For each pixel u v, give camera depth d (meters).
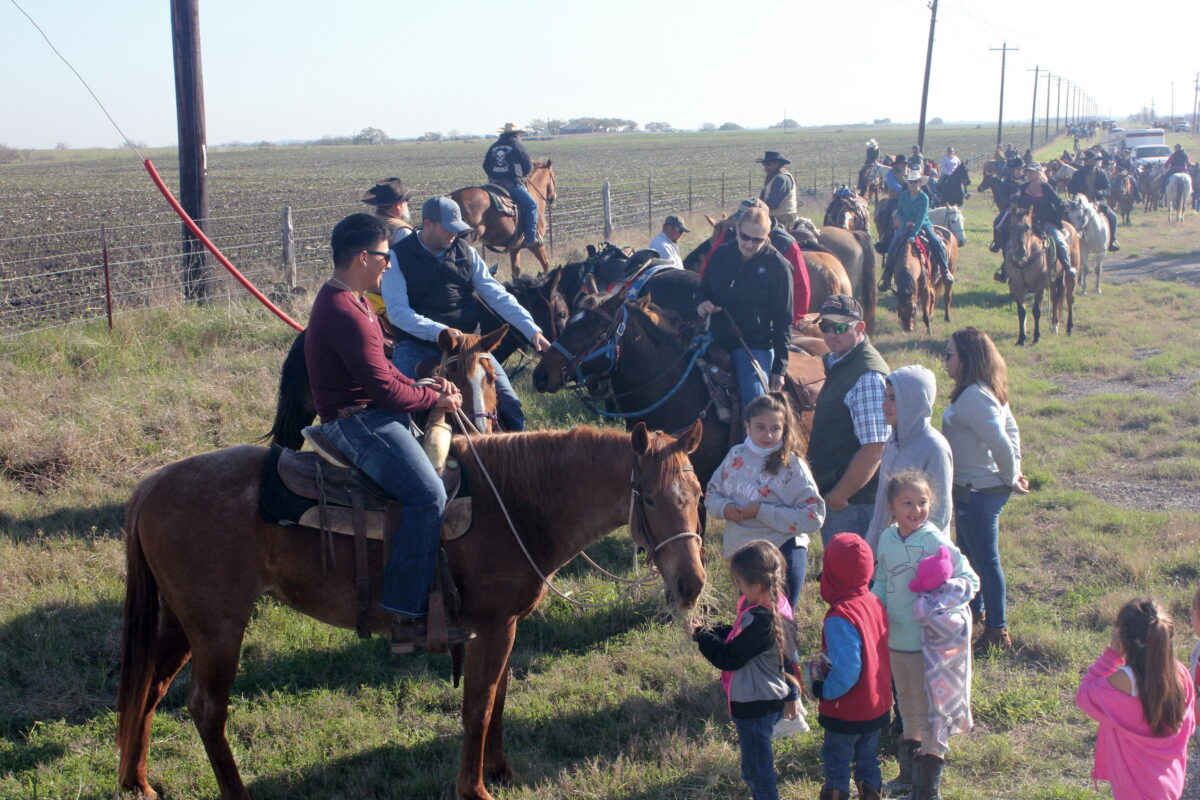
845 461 5.31
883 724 4.07
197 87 13.08
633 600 6.51
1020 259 13.67
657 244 12.10
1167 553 7.01
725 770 4.70
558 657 5.95
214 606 4.17
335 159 92.12
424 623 4.26
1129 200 30.84
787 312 6.40
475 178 55.69
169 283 13.40
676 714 5.27
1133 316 16.08
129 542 4.27
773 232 8.78
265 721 5.21
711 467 6.57
